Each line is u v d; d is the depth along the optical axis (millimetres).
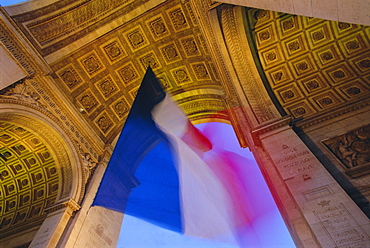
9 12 14930
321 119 14219
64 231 14641
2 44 14172
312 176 10359
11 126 16672
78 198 16469
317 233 8250
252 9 17047
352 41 16094
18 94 15070
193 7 17375
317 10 6520
